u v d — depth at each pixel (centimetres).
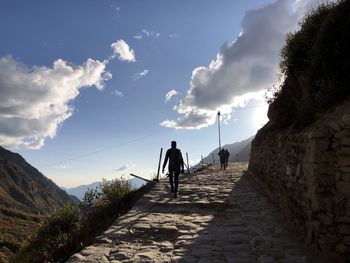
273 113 1461
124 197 1413
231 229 909
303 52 1162
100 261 689
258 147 1819
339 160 646
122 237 873
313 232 694
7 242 6388
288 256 683
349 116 647
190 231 907
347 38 795
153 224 978
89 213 1391
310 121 905
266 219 1000
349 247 614
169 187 1691
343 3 834
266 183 1397
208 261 675
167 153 1467
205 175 2323
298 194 836
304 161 776
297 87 1141
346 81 788
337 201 642
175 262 674
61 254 933
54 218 1394
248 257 690
